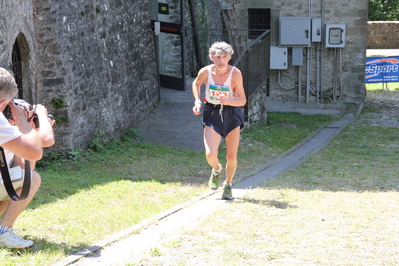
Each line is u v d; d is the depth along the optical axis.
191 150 9.98
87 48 9.23
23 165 3.66
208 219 5.00
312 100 19.31
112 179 7.20
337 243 4.16
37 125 3.44
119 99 10.47
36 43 8.28
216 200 6.03
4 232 3.64
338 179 7.60
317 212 5.39
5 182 3.37
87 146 9.22
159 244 4.07
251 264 3.58
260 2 19.06
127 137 10.49
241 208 5.57
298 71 19.27
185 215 5.27
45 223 4.61
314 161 9.53
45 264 3.43
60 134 8.50
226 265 3.55
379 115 16.78
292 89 19.50
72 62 8.68
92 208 5.39
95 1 9.54
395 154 10.36
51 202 5.53
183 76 13.12
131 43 11.07
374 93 21.59
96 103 9.55
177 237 4.32
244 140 11.29
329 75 18.95
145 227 4.71
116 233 4.41
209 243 4.13
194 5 15.55
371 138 12.66
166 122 11.34
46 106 8.44
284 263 3.61
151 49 12.11
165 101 12.38
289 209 5.51
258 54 13.06
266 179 7.52
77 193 6.11
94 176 7.39
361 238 4.33
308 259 3.70
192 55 15.63
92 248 3.90
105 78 9.90
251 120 13.14
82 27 9.07
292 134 12.88
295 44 18.75
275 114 16.30
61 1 8.38
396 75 22.11
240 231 4.54
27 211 5.02
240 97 5.57
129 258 3.68
